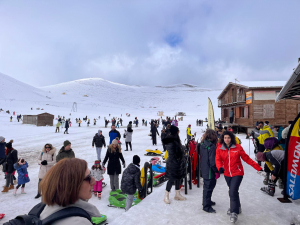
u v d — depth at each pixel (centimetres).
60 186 109
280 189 548
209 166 418
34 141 1888
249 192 527
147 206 443
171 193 531
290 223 370
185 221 377
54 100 10506
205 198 419
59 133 2608
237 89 2359
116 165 670
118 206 575
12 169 700
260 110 2052
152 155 1218
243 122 2264
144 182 553
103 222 495
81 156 1235
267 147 525
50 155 650
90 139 2041
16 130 2744
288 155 374
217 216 396
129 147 1524
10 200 633
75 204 118
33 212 116
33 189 727
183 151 460
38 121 3472
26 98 9731
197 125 4072
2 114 5200
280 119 2027
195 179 617
